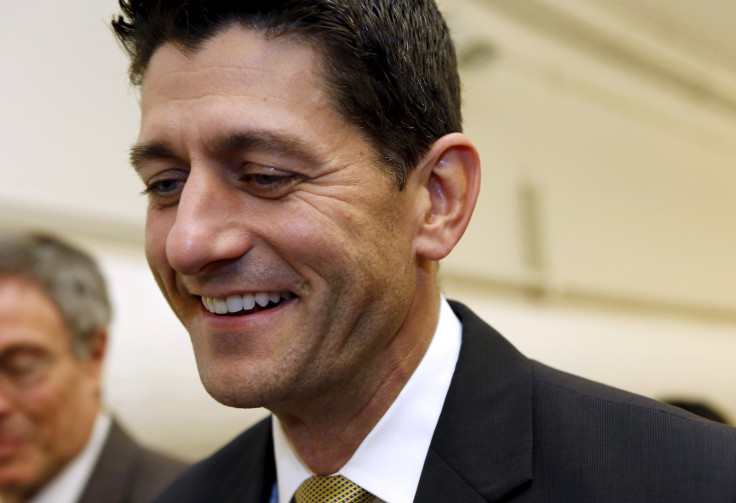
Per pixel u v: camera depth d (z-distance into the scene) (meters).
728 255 5.53
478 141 3.91
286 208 0.77
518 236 4.04
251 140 0.75
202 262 0.75
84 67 2.62
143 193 0.88
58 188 2.49
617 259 4.55
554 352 3.87
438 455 0.83
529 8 4.18
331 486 0.89
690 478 0.74
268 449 1.04
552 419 0.84
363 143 0.80
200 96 0.76
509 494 0.80
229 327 0.79
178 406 2.54
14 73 2.45
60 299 1.64
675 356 4.67
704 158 5.50
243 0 0.76
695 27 4.80
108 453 1.70
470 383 0.88
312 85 0.77
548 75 4.34
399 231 0.83
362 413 0.89
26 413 1.58
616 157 4.73
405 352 0.88
